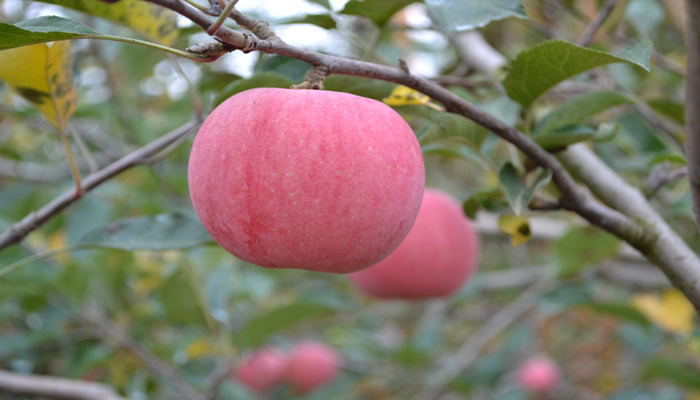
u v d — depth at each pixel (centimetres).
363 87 80
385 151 68
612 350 155
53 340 108
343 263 70
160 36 86
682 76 103
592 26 96
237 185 66
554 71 79
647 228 79
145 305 113
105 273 109
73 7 83
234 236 70
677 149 103
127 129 119
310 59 71
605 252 105
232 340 105
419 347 128
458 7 82
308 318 103
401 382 130
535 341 157
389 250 74
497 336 161
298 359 123
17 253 104
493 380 125
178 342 117
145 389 111
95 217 112
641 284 119
